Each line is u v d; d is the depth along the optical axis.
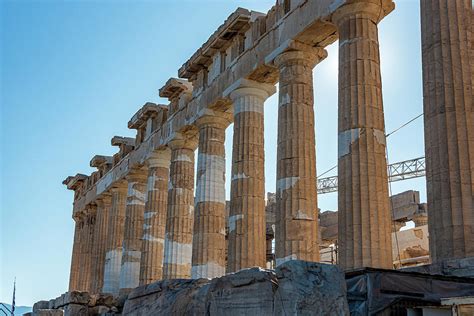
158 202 37.69
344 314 13.48
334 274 13.86
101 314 31.80
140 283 36.16
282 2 26.59
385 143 20.94
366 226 19.64
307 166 24.44
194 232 30.56
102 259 46.09
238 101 28.98
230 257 26.98
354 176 20.27
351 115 20.95
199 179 31.27
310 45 25.59
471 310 13.15
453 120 17.25
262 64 27.30
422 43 18.64
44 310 29.36
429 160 17.58
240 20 28.58
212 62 32.19
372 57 21.62
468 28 18.11
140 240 40.53
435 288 14.94
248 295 14.74
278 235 23.95
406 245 38.44
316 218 24.19
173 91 35.75
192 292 18.67
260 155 28.38
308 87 25.47
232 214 27.58
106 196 47.50
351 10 22.09
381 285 14.41
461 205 16.56
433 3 18.47
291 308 13.34
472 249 16.17
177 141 35.25
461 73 17.62
